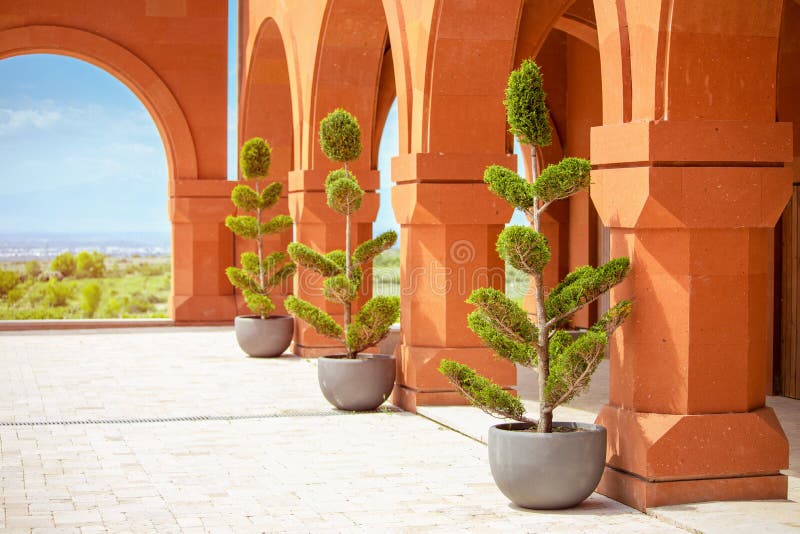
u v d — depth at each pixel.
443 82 8.43
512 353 6.14
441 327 8.87
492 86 8.52
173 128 16.39
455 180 8.60
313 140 11.57
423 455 7.29
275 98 15.85
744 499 5.79
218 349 13.50
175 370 11.50
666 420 5.73
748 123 5.69
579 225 13.98
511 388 8.90
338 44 11.16
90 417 8.68
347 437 7.90
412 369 8.95
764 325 5.93
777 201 5.78
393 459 7.15
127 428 8.23
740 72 5.68
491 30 8.37
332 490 6.30
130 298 58.22
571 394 5.90
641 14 5.67
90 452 7.34
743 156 5.69
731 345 5.80
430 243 8.81
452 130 8.53
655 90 5.61
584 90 13.81
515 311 6.00
